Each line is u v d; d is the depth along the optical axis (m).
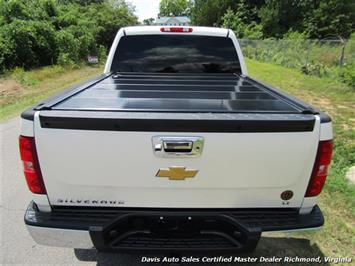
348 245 2.96
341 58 15.80
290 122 1.87
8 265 2.73
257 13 43.19
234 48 4.36
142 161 1.93
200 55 4.37
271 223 2.08
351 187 3.96
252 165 1.94
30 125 1.91
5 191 4.07
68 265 2.73
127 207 2.08
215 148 1.90
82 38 26.41
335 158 4.88
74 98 2.46
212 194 2.03
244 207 2.09
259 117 1.92
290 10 38.59
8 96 11.16
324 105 8.76
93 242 2.06
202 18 54.72
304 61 18.53
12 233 3.20
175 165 1.94
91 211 2.11
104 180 1.98
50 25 23.02
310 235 3.07
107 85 3.18
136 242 2.14
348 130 6.25
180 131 1.87
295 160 1.95
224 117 1.90
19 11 21.09
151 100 2.44
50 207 2.10
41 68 18.97
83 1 44.84
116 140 1.89
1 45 16.78
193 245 2.12
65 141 1.91
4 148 5.65
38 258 2.83
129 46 4.31
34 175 2.00
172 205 2.06
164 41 4.30
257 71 17.05
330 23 33.03
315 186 2.04
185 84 3.34
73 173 1.97
